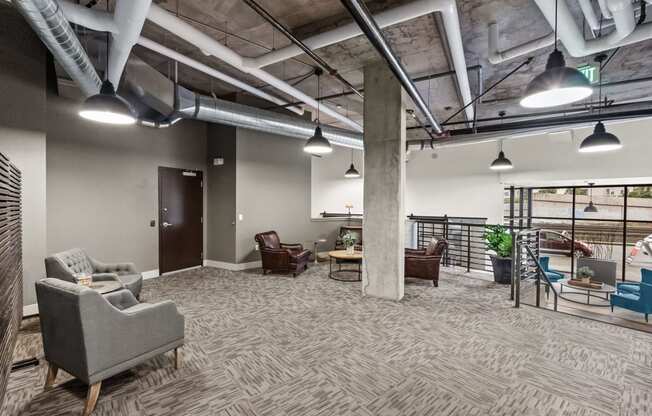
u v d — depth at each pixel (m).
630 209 7.53
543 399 2.29
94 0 3.16
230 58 3.57
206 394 2.32
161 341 2.51
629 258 7.61
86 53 2.94
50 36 2.39
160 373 2.58
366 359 2.84
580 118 5.31
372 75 4.55
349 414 2.13
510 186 8.48
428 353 2.96
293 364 2.75
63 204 4.77
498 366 2.74
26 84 3.70
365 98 4.61
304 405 2.21
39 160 3.83
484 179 8.33
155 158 5.96
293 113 7.07
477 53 4.30
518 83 5.29
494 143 8.18
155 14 2.69
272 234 6.73
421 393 2.36
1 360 2.14
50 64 4.43
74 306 2.05
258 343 3.14
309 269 6.67
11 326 2.75
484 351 3.01
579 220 8.10
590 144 3.72
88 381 2.07
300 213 7.71
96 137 5.13
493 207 8.21
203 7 3.46
